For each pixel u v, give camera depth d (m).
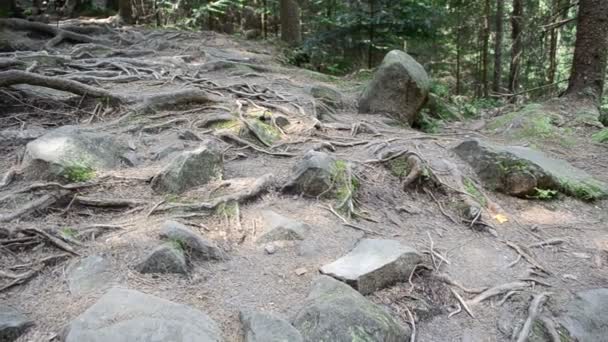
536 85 15.21
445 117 8.34
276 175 4.54
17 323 2.51
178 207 3.71
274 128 5.57
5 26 11.02
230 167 4.63
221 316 2.80
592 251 4.07
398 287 3.29
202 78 7.51
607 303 3.30
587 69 8.75
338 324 2.63
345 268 3.23
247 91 6.84
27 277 2.92
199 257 3.28
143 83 6.96
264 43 13.55
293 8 14.23
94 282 2.93
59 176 3.80
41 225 3.35
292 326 2.62
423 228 4.18
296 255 3.49
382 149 5.22
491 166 5.02
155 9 17.33
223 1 15.49
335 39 11.02
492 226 4.27
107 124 5.15
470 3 17.20
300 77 9.24
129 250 3.21
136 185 3.98
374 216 4.23
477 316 3.18
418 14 10.02
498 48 16.33
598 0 8.53
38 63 7.25
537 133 6.90
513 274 3.65
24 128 4.99
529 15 14.55
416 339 2.92
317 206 4.14
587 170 5.79
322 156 4.46
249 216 3.86
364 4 10.21
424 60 16.31
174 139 4.92
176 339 2.41
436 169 4.92
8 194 3.57
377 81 7.31
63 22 14.13
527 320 3.12
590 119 7.61
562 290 3.50
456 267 3.66
